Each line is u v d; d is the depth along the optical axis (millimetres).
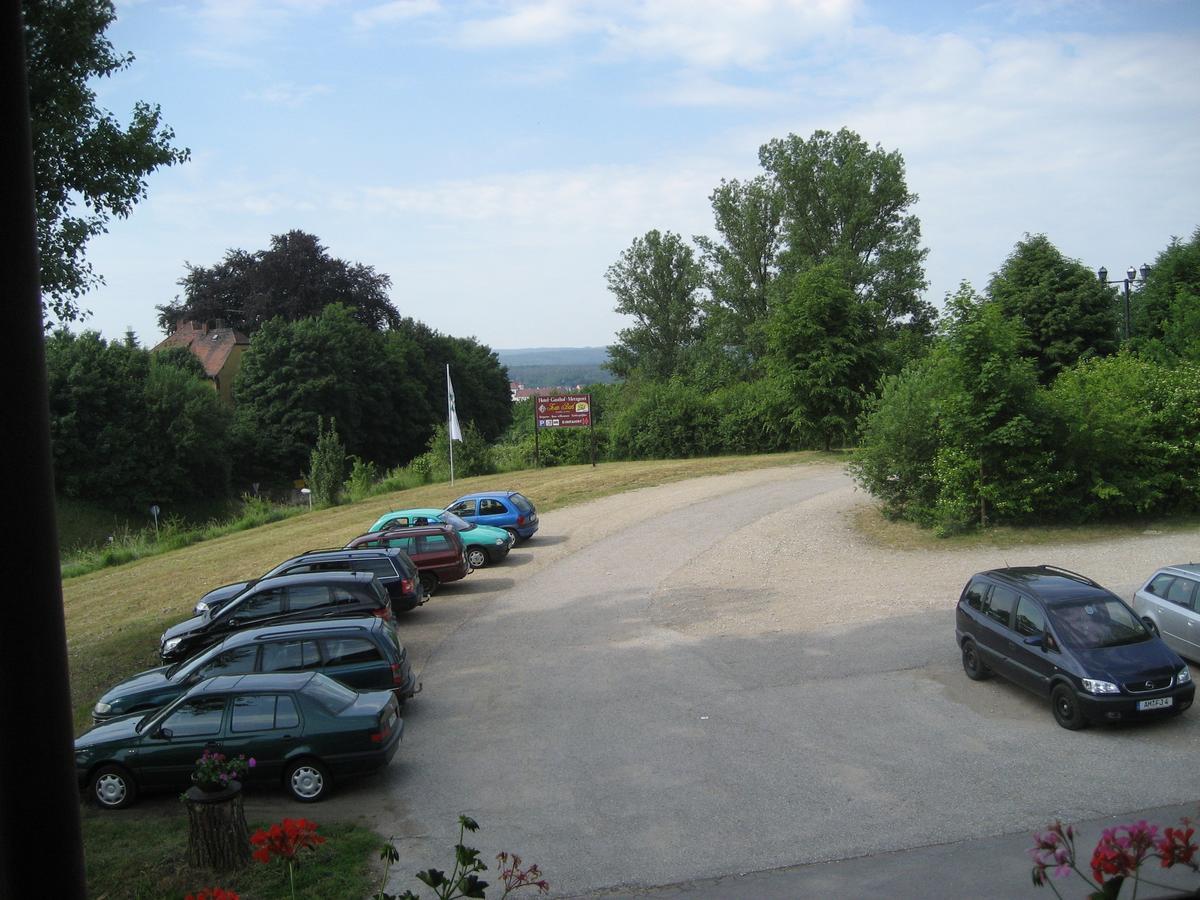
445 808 10445
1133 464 24859
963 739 11648
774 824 9547
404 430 75688
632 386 71875
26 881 3721
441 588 23031
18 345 3740
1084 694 11453
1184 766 10445
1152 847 4164
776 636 17000
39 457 3791
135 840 9656
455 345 93000
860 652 15656
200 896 5492
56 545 3848
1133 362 26250
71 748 3873
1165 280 49750
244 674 12477
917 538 24969
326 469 45062
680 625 18297
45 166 15352
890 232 60438
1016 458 24375
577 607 20312
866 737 11898
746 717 12914
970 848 8766
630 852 9094
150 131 16547
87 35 14992
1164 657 11641
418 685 13961
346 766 10781
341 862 8930
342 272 78625
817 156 60719
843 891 8055
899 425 26172
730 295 65875
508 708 13969
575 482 40188
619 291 78125
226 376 73688
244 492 63562
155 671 13469
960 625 14336
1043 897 7723
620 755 11773
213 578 27531
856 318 45312
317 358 66438
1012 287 46094
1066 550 22344
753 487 35844
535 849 9273
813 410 45312
